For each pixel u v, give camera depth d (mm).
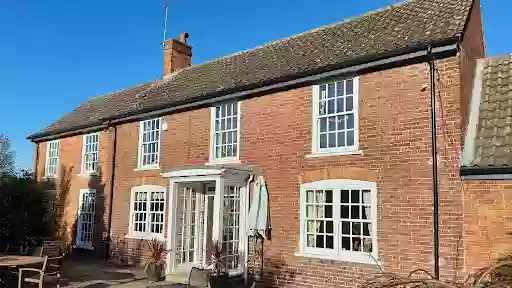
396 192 9984
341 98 11367
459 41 9375
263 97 13047
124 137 17781
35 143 23328
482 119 9891
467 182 9094
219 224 12109
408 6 13172
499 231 8664
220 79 15430
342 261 10602
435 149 9539
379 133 10445
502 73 10914
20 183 19656
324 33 14820
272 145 12578
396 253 9789
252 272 12438
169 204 13820
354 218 10625
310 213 11523
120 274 14266
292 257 11617
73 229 19516
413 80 10094
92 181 18969
